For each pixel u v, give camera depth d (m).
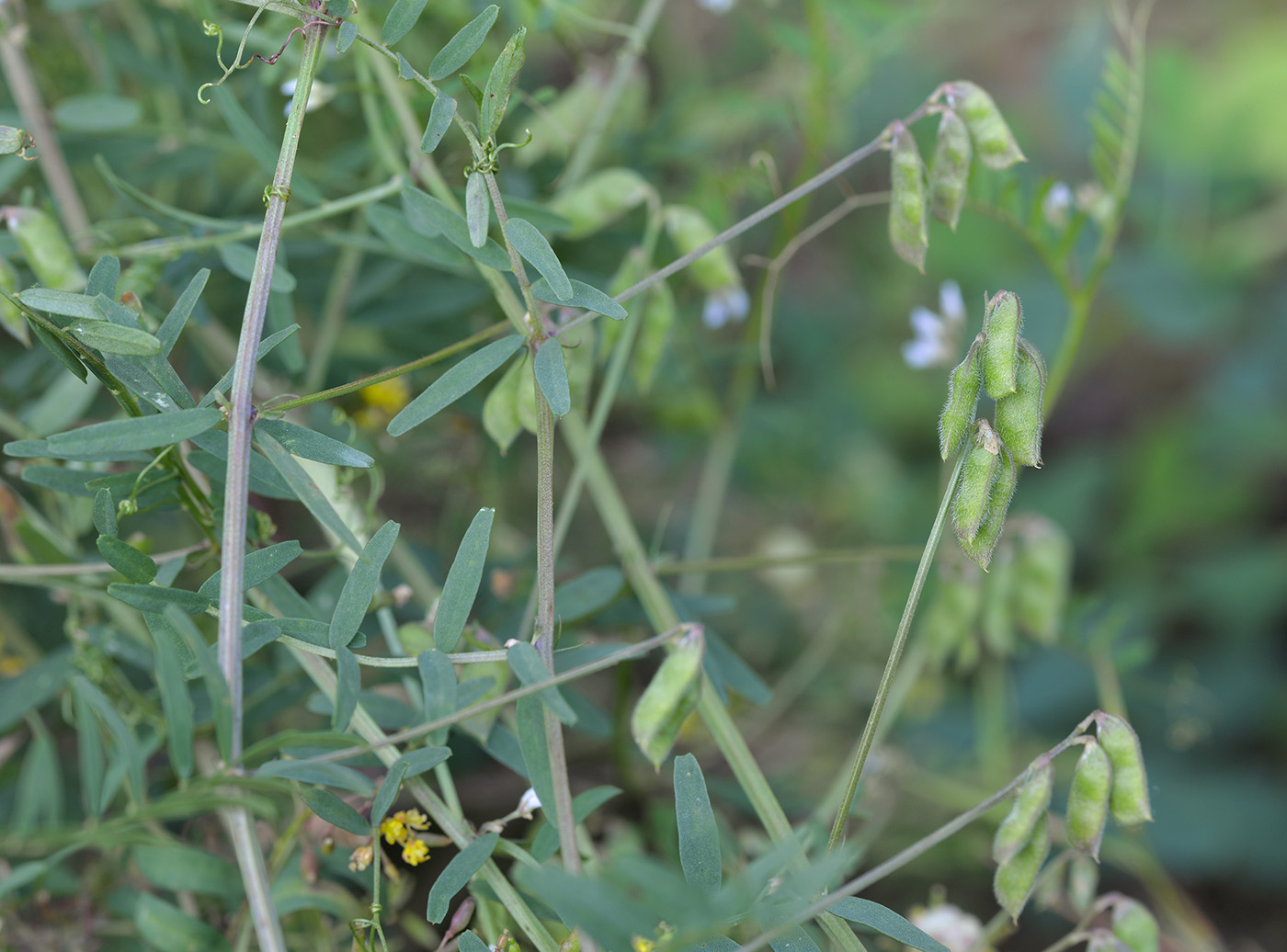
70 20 0.33
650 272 0.33
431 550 0.32
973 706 0.44
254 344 0.25
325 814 0.26
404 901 0.32
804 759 0.40
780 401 0.48
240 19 0.32
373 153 0.33
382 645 0.31
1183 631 0.50
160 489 0.27
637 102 0.35
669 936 0.25
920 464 0.51
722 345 0.47
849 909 0.26
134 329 0.25
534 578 0.31
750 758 0.29
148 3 0.33
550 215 0.30
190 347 0.32
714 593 0.43
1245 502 0.52
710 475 0.40
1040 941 0.37
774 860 0.24
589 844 0.28
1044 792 0.26
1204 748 0.46
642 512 0.46
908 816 0.38
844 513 0.47
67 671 0.29
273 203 0.26
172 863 0.27
